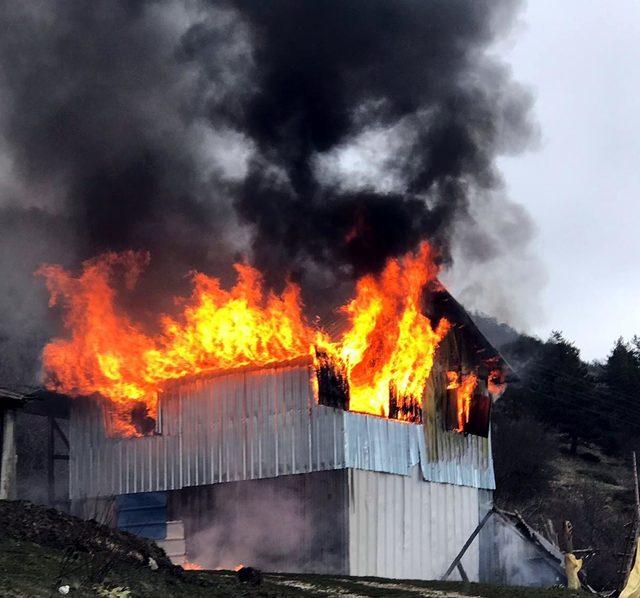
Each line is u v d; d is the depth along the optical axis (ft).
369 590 70.33
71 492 99.25
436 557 97.50
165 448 95.04
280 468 89.04
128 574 56.49
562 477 190.08
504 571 105.40
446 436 102.89
